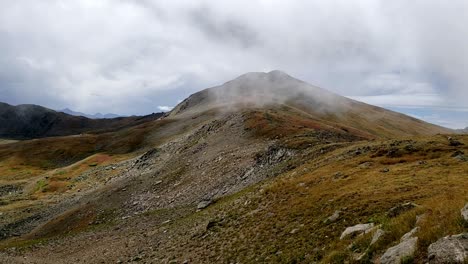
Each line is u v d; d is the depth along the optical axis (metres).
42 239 61.28
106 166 127.75
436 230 14.98
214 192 61.72
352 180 38.38
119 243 45.62
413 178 34.19
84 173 123.56
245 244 29.98
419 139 53.28
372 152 49.81
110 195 80.94
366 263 16.78
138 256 36.59
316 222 28.58
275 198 40.78
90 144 197.75
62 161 181.25
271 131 93.12
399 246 15.59
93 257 41.34
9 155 193.00
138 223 56.16
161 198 69.06
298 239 26.36
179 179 77.44
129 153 163.38
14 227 75.25
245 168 67.38
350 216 26.98
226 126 114.56
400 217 19.25
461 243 13.09
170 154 109.75
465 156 40.91
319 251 22.31
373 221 23.55
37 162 181.00
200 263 29.28
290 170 56.28
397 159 44.38
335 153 55.25
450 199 19.66
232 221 38.19
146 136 190.88
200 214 48.09
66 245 52.03
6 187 121.62
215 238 34.50
